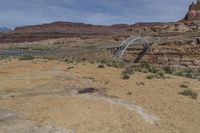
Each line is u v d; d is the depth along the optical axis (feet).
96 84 86.12
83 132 49.55
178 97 81.05
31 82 81.92
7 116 52.90
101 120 54.44
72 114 54.90
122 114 58.03
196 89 97.86
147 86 91.20
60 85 78.79
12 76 90.43
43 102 60.49
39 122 51.03
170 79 110.11
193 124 60.59
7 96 67.77
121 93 77.20
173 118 62.23
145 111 62.75
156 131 53.88
